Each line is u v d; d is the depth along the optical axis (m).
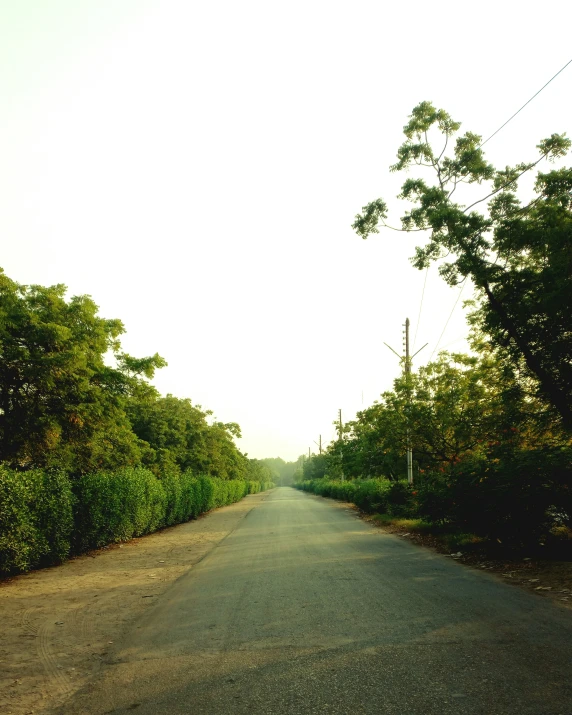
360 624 6.27
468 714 3.72
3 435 15.99
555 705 3.79
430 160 15.18
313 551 13.51
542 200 12.62
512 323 13.23
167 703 4.24
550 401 13.71
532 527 10.50
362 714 3.83
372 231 15.29
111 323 19.31
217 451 48.06
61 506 12.50
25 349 15.53
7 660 5.53
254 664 5.04
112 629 6.73
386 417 24.48
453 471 12.60
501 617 6.28
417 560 11.45
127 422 20.52
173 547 16.16
